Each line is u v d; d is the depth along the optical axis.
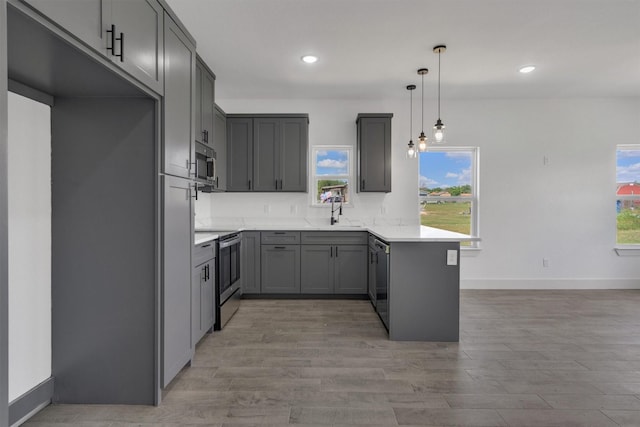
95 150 1.84
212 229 3.91
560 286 4.70
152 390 1.87
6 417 0.92
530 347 2.65
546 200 4.71
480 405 1.87
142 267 1.86
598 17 2.67
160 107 1.86
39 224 1.79
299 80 3.94
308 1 2.47
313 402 1.90
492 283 4.71
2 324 0.91
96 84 1.63
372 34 2.92
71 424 1.70
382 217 4.68
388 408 1.84
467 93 4.43
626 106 4.66
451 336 2.76
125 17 1.51
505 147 4.71
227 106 4.64
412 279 2.76
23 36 1.15
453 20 2.71
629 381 2.14
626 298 4.16
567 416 1.77
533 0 2.46
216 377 2.17
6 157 0.92
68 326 1.86
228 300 3.28
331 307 3.75
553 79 3.95
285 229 4.11
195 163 2.33
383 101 4.66
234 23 2.75
